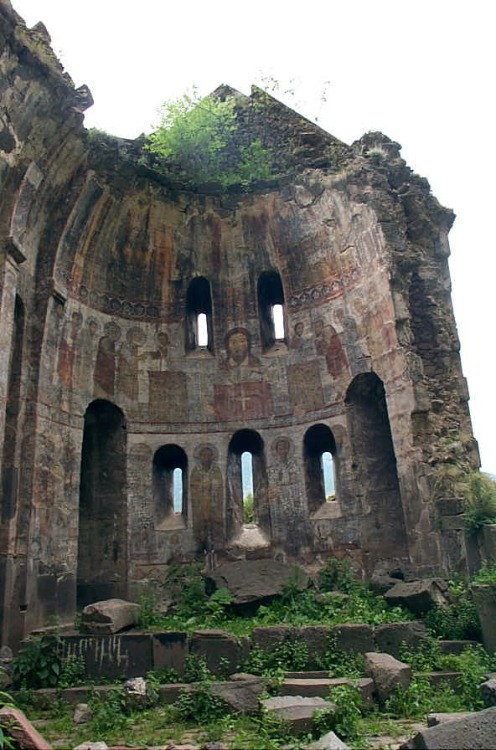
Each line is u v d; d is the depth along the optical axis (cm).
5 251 1379
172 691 1026
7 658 1200
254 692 925
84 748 719
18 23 1377
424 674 1017
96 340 1750
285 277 1925
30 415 1473
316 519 1730
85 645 1148
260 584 1484
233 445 1911
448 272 1772
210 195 1927
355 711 820
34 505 1417
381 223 1680
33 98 1420
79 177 1667
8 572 1326
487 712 652
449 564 1362
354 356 1730
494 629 1107
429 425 1523
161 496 1856
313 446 1850
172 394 1875
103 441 1794
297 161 1895
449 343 1667
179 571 1720
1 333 1316
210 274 1983
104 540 1720
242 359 1928
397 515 1653
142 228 1877
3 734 673
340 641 1111
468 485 1416
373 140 1853
